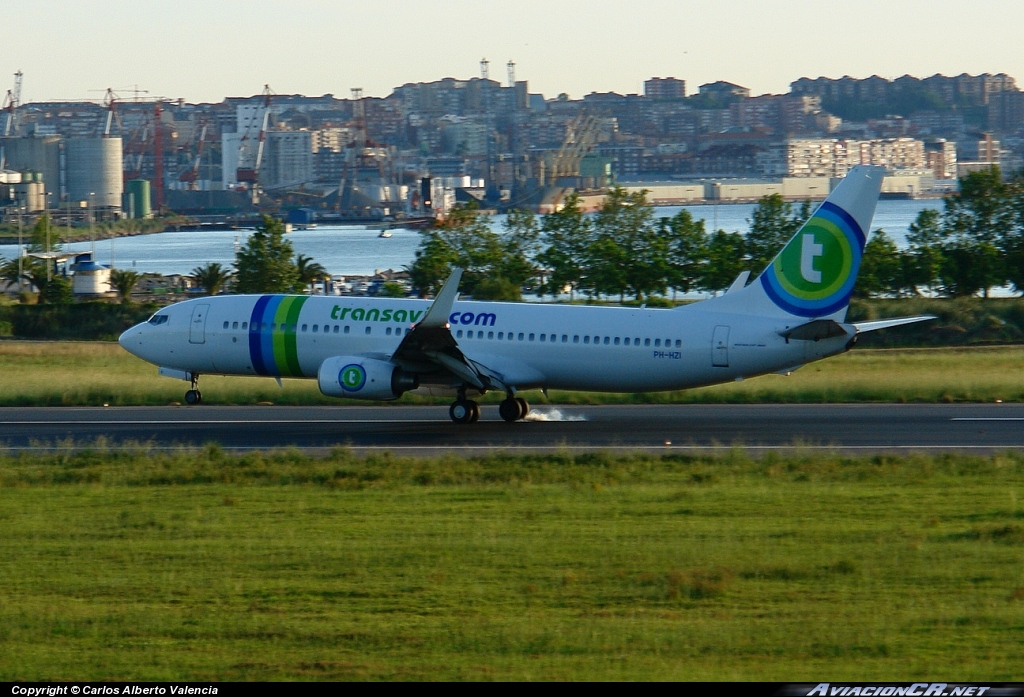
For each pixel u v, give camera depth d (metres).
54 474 112.94
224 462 118.94
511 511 92.50
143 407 173.38
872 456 123.69
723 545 79.25
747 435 141.00
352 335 155.88
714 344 145.00
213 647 57.91
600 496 98.75
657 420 155.25
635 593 67.31
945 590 67.81
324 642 58.47
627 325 148.50
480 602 65.88
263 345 160.00
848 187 141.88
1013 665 54.12
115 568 74.56
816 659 55.09
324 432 146.25
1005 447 130.50
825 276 143.38
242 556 77.12
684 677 52.44
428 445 134.88
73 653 57.22
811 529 84.75
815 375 199.62
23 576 72.75
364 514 91.81
